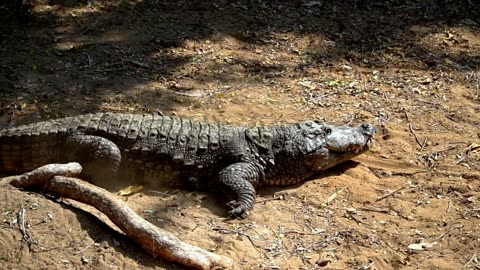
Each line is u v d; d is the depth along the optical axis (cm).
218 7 833
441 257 543
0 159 595
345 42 787
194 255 520
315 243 550
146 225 523
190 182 590
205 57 748
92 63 727
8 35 760
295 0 856
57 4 820
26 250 512
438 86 720
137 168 591
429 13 846
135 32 779
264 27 802
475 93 711
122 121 597
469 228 563
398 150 636
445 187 597
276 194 592
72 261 512
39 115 653
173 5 832
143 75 716
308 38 790
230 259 530
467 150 635
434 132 657
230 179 579
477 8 859
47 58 729
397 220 570
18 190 543
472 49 785
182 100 684
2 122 644
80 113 660
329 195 590
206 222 561
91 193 536
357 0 862
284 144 597
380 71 741
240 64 742
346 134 610
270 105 685
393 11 846
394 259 541
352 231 559
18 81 693
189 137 595
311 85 716
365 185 600
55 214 528
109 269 511
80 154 587
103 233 527
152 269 516
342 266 536
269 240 550
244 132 601
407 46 784
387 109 686
